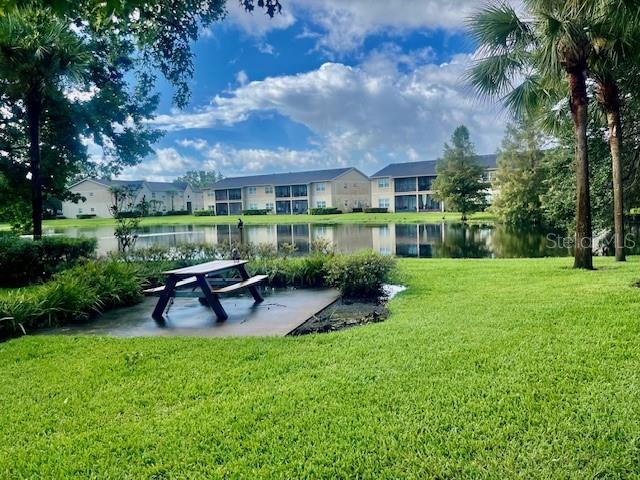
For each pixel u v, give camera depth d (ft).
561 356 11.23
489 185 113.39
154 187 208.23
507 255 47.24
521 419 8.25
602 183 42.37
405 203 173.17
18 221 48.52
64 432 8.59
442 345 12.57
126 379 11.07
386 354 12.05
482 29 25.14
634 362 10.61
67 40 32.35
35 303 17.37
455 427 8.07
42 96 34.96
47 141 42.80
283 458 7.41
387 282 24.35
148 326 17.01
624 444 7.31
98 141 47.78
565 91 28.04
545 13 23.06
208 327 16.51
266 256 29.07
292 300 21.16
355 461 7.26
